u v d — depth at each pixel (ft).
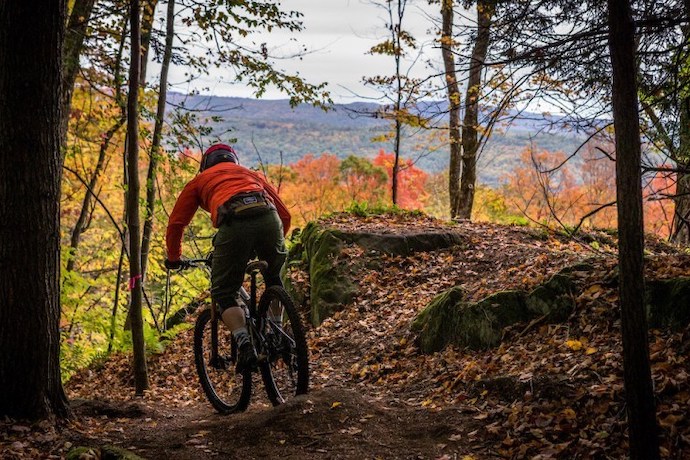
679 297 16.21
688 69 17.26
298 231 42.06
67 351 34.71
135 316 22.52
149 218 37.19
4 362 14.98
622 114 10.96
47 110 15.21
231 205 16.22
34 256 15.17
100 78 35.32
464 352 20.22
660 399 13.34
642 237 10.99
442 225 36.76
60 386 16.01
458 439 13.98
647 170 13.83
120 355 33.27
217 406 18.89
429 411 15.90
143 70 39.22
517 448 13.08
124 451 13.29
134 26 20.83
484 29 17.20
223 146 18.17
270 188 17.49
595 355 16.02
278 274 17.19
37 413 15.21
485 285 23.43
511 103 17.78
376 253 31.48
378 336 24.56
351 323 27.20
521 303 20.02
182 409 19.77
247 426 14.99
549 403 14.57
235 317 16.48
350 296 29.48
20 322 15.06
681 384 13.47
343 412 15.25
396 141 53.57
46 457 13.35
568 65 16.44
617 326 17.10
